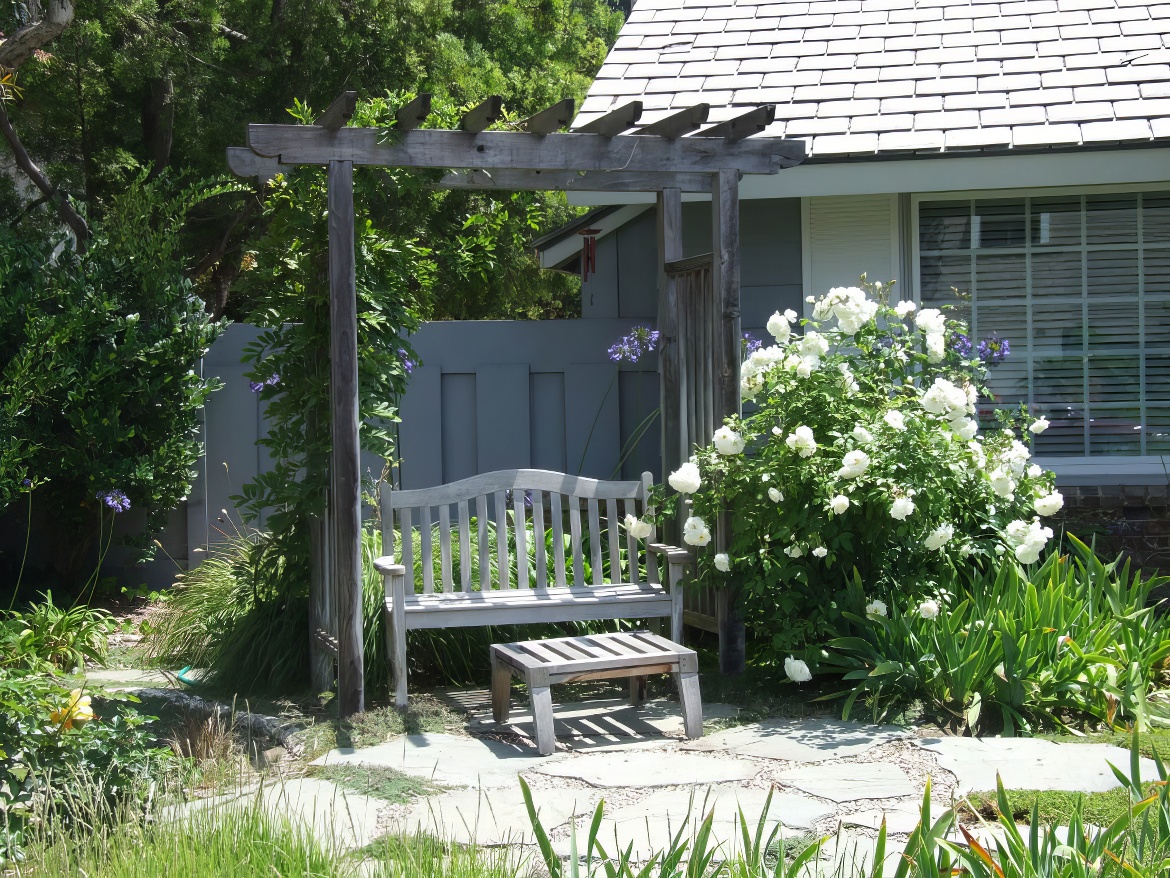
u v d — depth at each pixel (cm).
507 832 354
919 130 735
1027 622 502
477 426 824
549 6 1814
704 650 645
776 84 810
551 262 948
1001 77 782
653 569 585
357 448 506
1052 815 353
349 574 505
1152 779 389
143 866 280
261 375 571
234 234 1407
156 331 765
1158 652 510
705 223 804
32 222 1223
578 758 451
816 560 550
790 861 328
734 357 579
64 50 1139
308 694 558
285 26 1344
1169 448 759
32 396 722
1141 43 795
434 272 646
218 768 388
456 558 637
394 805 388
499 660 502
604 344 831
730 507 574
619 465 757
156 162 1333
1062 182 716
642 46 882
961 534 570
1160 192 754
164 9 1258
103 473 740
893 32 860
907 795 383
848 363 612
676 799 390
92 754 366
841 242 786
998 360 766
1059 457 769
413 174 541
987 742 441
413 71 1411
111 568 829
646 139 557
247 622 591
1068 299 766
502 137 531
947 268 778
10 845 318
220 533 814
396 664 521
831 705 516
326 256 562
